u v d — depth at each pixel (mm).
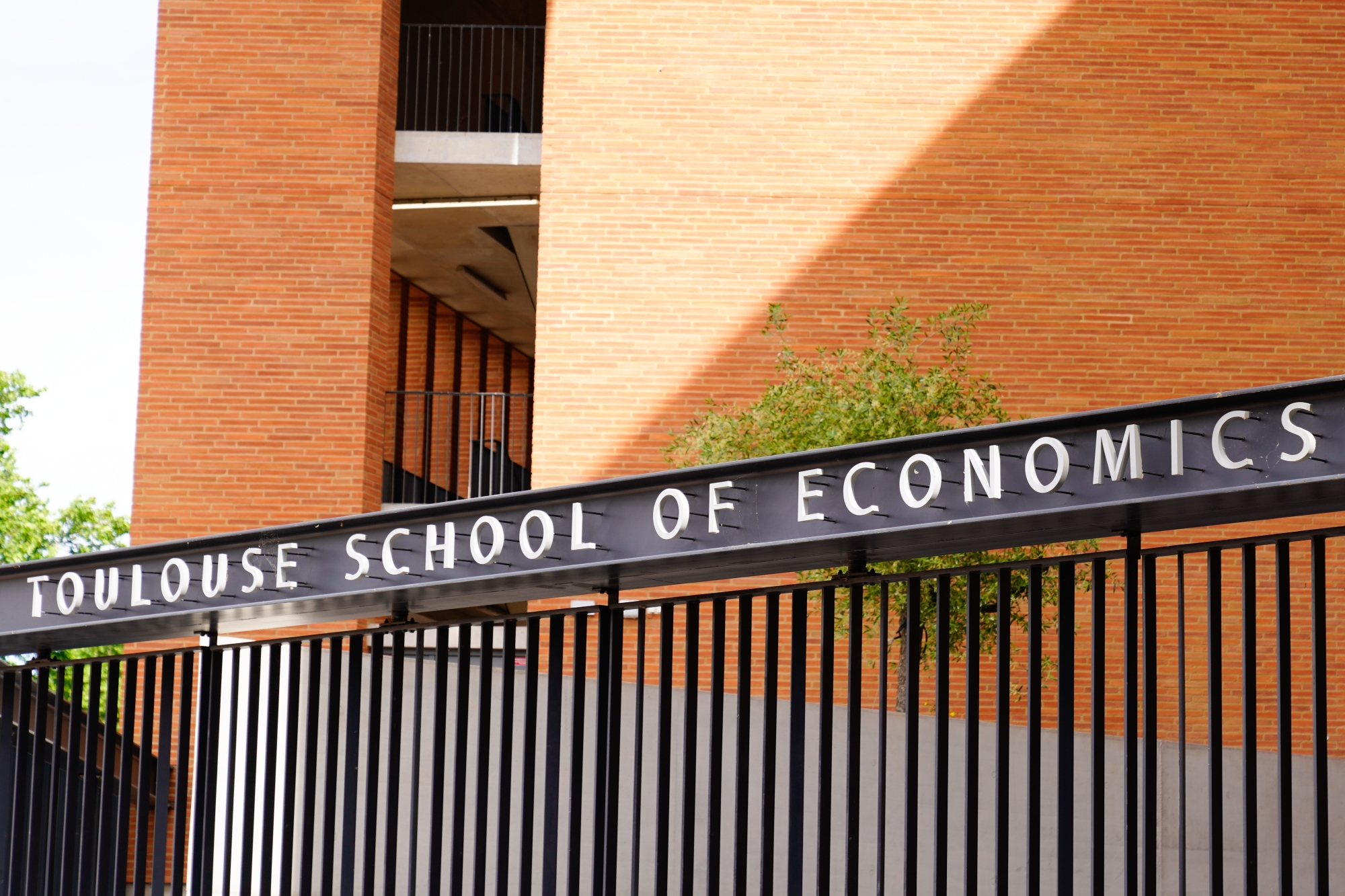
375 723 7953
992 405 14125
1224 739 15430
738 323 16875
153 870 8453
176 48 17406
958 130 17094
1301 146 16984
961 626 12883
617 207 17109
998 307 16812
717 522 6477
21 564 8680
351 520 7477
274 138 17219
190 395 16828
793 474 6316
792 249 16969
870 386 13344
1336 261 16812
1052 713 14586
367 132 17203
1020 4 17266
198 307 16969
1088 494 5535
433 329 23562
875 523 6047
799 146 17125
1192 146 17000
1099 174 16984
